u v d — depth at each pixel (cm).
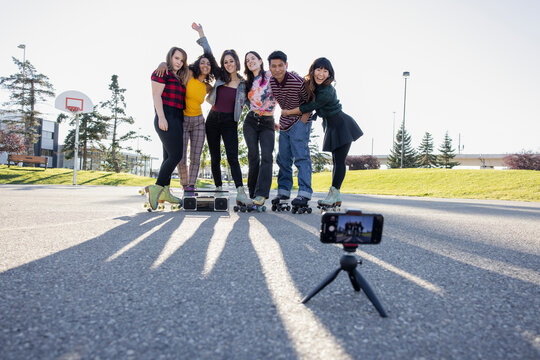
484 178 1791
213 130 511
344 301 142
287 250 235
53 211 448
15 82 3631
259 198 495
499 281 175
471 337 112
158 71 436
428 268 197
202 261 202
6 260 197
